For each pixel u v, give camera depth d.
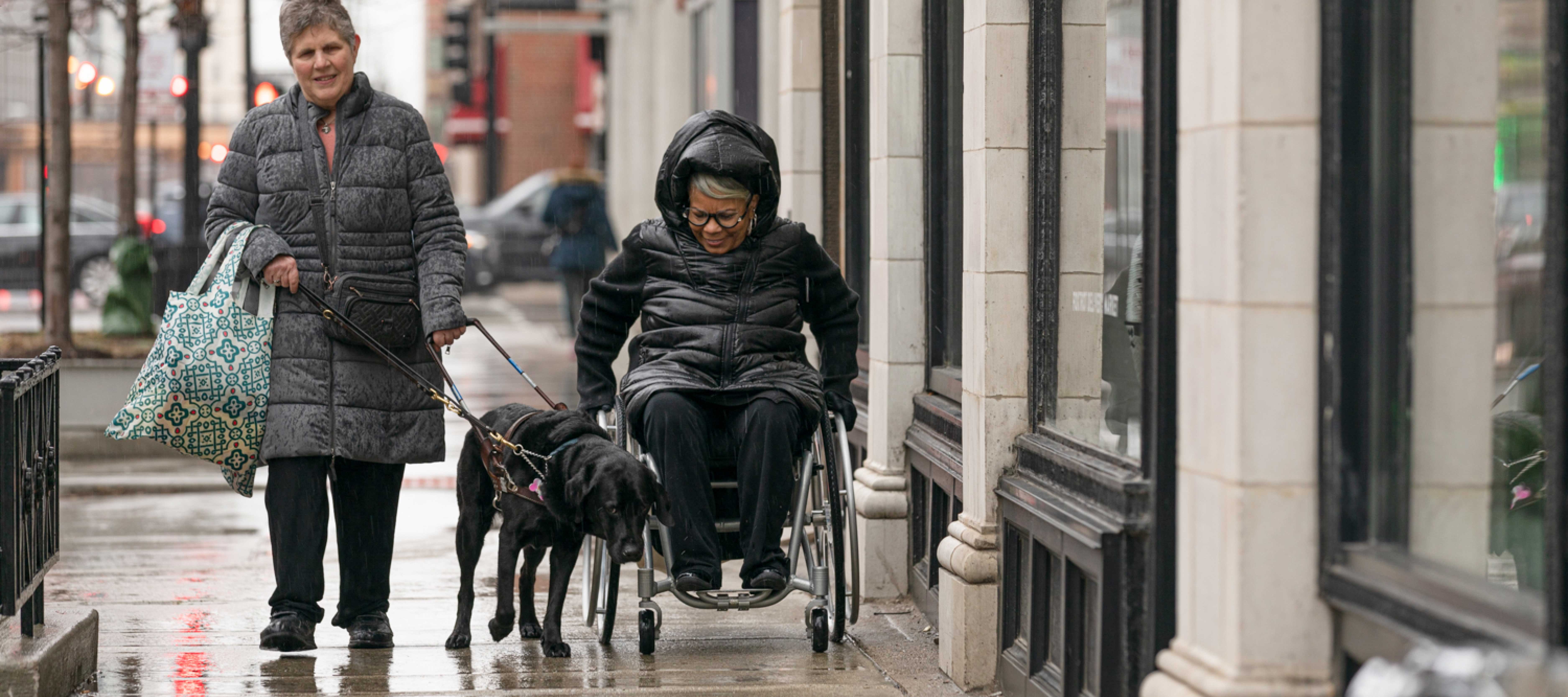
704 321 8.33
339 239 7.92
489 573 10.94
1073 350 7.08
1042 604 7.08
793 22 11.75
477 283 38.00
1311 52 4.79
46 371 7.45
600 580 8.80
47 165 19.34
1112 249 6.59
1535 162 4.67
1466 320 4.86
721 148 8.16
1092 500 6.43
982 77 7.54
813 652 8.44
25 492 7.01
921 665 8.21
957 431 8.66
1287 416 4.83
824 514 8.32
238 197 8.00
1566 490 3.76
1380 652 4.58
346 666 7.99
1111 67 6.65
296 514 7.95
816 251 8.58
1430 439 4.87
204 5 21.58
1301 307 4.82
